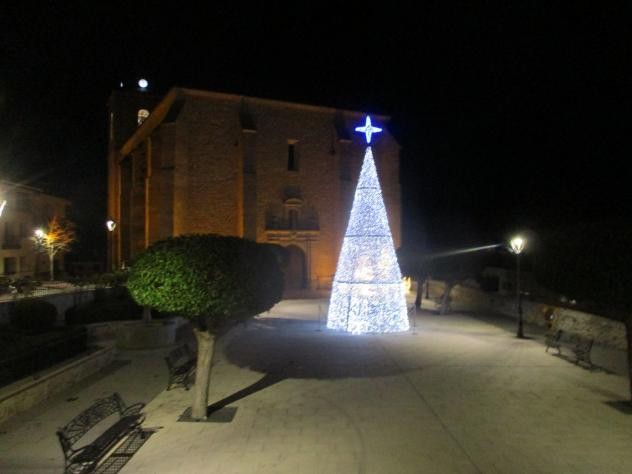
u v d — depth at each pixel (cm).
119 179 4528
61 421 925
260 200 3388
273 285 964
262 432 862
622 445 802
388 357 1443
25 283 2334
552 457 756
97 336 1705
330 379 1208
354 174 3669
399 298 1825
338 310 1866
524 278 2505
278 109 3478
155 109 3491
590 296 998
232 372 1287
